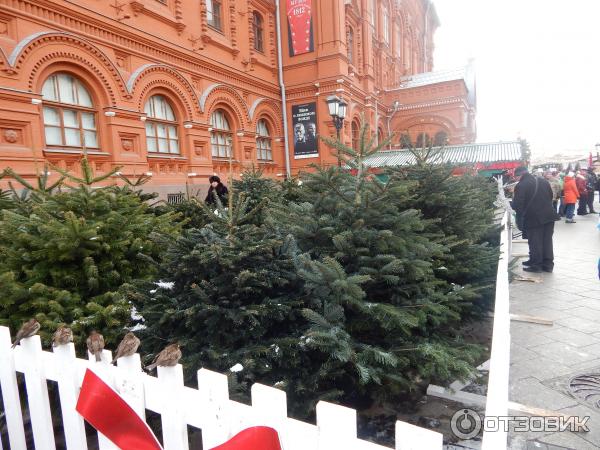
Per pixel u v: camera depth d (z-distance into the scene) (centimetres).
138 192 632
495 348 198
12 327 286
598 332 430
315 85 1811
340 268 244
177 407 160
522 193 693
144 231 368
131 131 1094
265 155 1819
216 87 1436
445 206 423
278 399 136
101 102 1025
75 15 946
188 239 263
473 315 420
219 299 243
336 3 1769
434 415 285
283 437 136
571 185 1311
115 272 318
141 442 163
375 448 119
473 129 3066
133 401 170
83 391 169
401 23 3030
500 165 1653
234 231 265
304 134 1859
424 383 328
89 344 174
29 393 200
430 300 296
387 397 287
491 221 598
